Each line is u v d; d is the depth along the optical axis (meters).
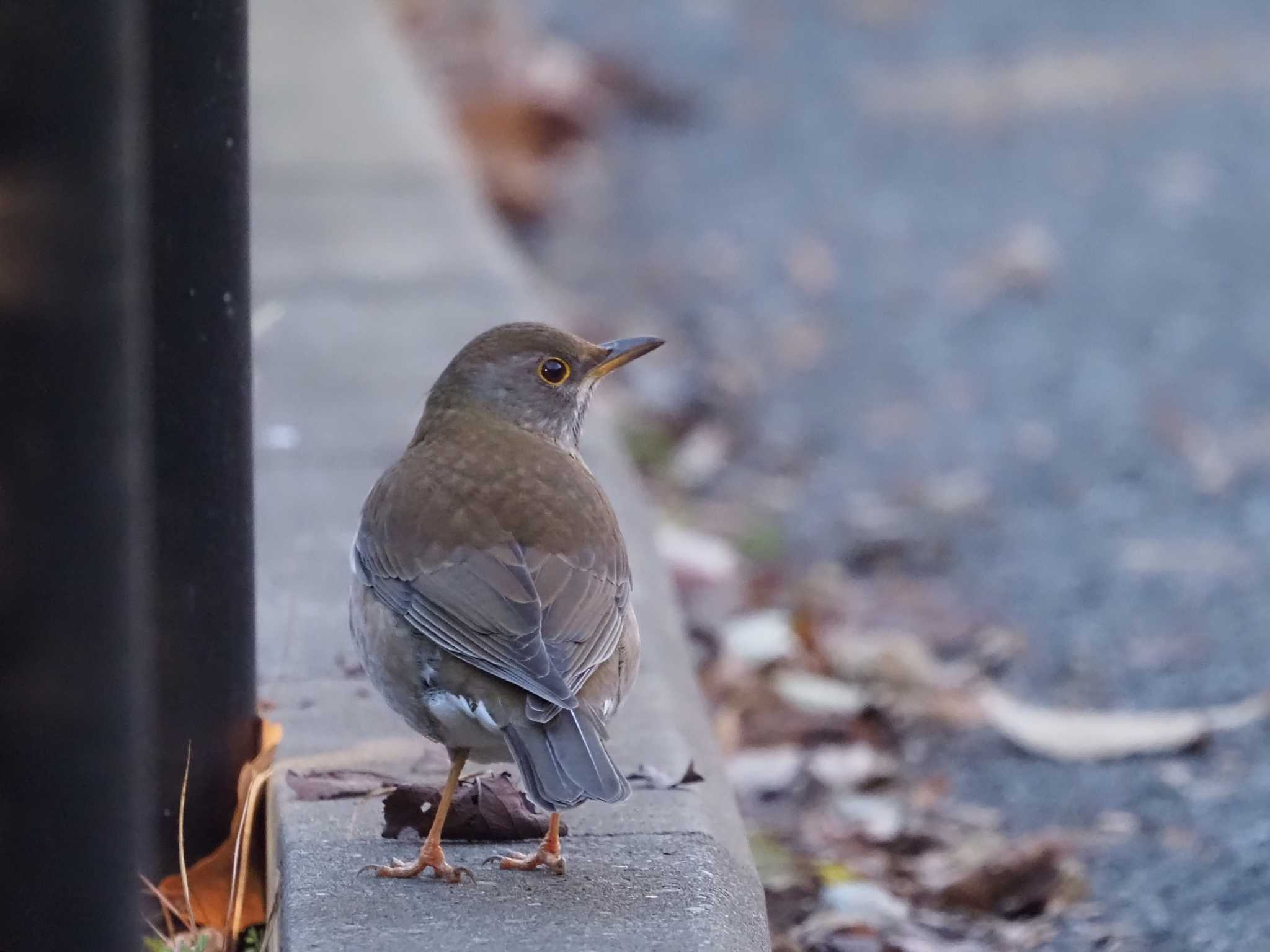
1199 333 18.83
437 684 7.55
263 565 10.95
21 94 5.14
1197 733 11.26
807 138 25.17
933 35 29.12
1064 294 19.98
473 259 16.50
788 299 20.11
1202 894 9.43
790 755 11.34
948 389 17.86
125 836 5.62
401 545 7.85
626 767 8.73
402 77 21.89
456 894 7.43
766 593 13.89
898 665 12.37
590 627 7.64
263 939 7.94
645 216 22.61
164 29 7.70
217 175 7.85
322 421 13.19
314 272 16.09
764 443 16.92
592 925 7.16
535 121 24.69
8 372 5.25
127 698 5.51
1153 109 25.36
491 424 8.58
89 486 5.33
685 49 29.00
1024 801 10.80
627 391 17.91
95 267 5.25
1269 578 13.79
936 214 22.33
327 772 8.55
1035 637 13.10
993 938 9.20
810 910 9.40
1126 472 15.91
